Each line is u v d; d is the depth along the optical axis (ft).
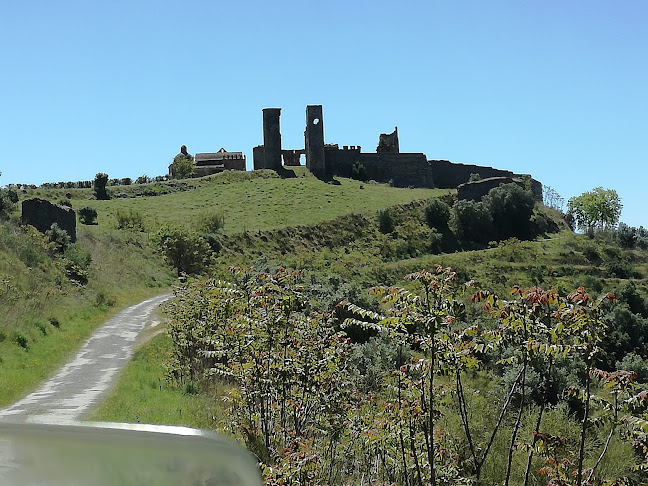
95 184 267.18
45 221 127.03
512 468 39.63
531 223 275.80
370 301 76.59
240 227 231.09
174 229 154.71
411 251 242.99
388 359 53.47
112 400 44.50
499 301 28.19
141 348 67.82
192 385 50.55
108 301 102.06
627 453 39.63
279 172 335.06
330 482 33.32
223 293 40.11
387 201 287.07
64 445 6.15
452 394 36.06
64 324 77.36
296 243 229.25
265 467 26.25
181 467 6.15
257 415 34.14
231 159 355.97
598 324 28.40
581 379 50.65
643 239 248.93
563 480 29.30
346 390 36.91
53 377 54.60
